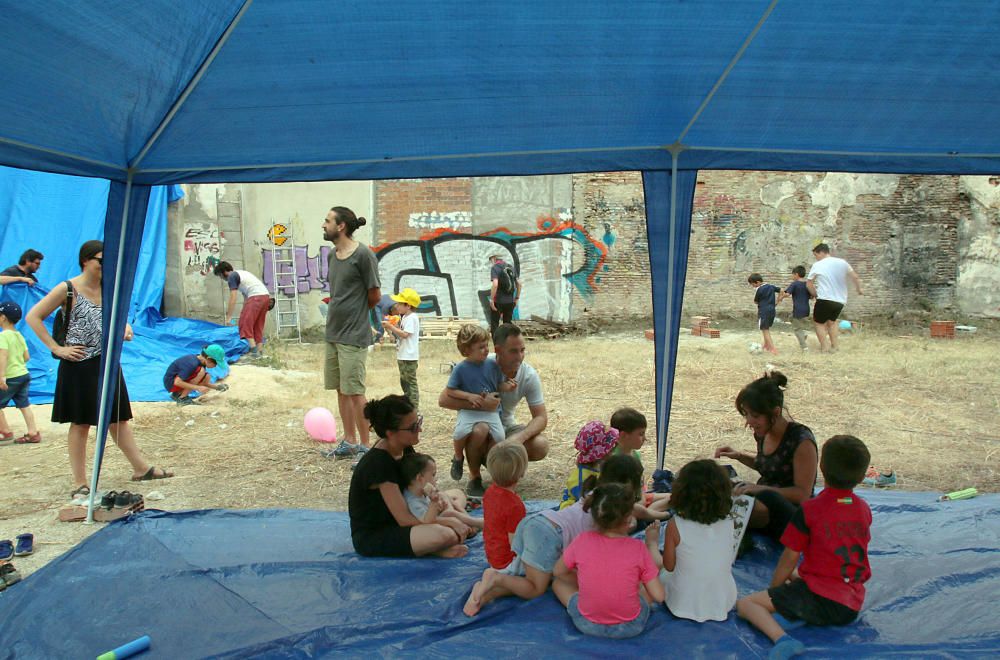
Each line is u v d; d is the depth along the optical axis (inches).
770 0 140.4
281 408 370.0
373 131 192.1
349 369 273.4
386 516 187.0
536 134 199.9
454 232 622.5
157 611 157.1
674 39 154.6
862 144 207.2
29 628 150.4
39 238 450.6
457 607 155.8
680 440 311.1
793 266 674.8
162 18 136.3
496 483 166.7
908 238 673.6
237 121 180.9
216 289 584.1
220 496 244.8
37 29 130.6
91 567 178.4
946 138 200.7
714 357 510.3
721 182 664.4
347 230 269.3
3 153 167.2
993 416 347.3
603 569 141.2
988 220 668.1
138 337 463.2
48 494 245.4
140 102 165.2
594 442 173.5
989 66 162.9
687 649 137.0
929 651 137.2
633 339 607.2
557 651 138.0
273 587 167.8
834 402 375.2
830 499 145.7
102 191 472.4
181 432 326.6
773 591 147.8
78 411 233.1
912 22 147.4
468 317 629.0
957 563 174.2
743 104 184.5
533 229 630.5
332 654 140.8
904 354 515.2
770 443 187.5
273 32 147.3
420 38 151.8
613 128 198.8
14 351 300.4
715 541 146.7
